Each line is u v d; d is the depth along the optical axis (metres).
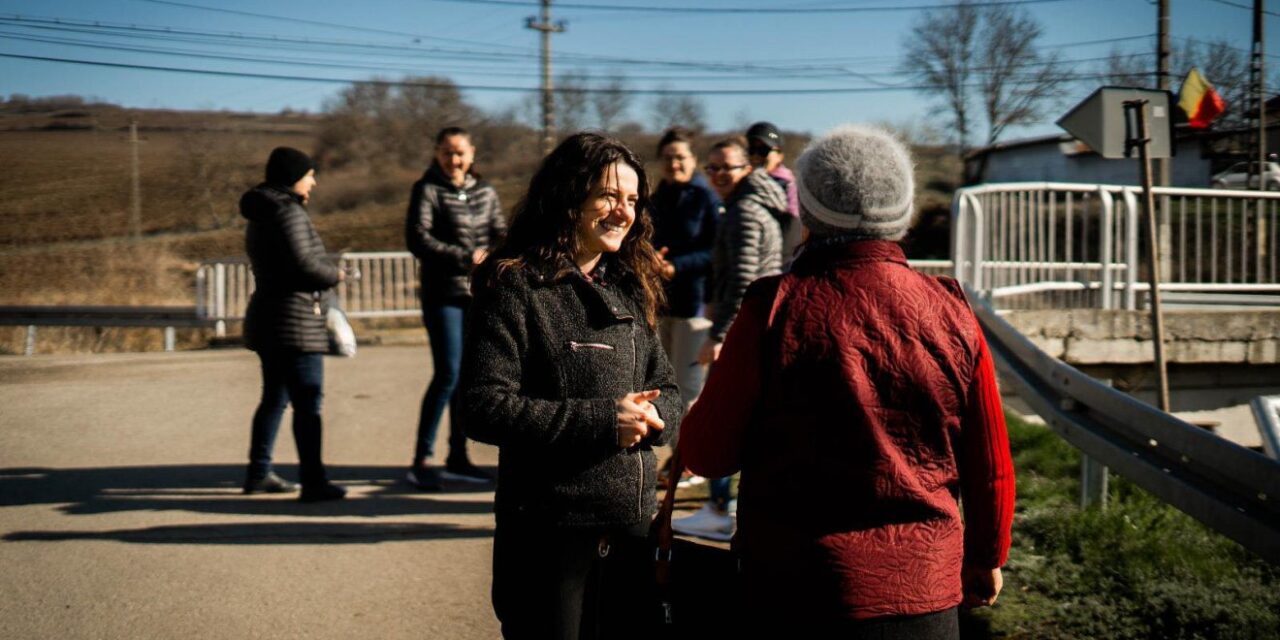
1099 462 4.50
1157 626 3.60
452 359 5.97
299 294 5.62
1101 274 8.77
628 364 2.52
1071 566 4.20
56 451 7.03
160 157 55.53
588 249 2.58
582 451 2.40
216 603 4.18
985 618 3.72
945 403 1.99
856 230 2.06
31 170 51.75
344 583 4.44
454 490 6.10
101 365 11.70
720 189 5.03
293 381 5.69
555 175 2.52
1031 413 7.92
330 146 55.59
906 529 1.96
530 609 2.42
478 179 6.02
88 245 34.78
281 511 5.56
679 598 2.31
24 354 14.19
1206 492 3.56
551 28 37.03
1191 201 10.85
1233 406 8.55
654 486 2.53
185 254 34.19
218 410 8.66
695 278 5.46
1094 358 7.92
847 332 1.98
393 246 37.25
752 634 2.05
